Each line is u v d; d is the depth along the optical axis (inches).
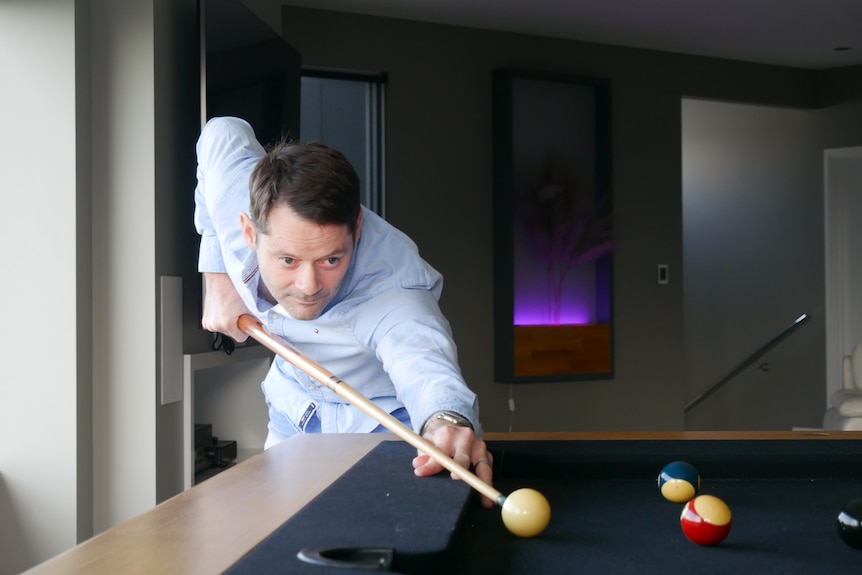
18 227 116.4
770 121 281.0
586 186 231.5
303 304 61.4
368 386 75.4
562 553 39.9
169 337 123.6
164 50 124.4
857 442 63.3
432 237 213.9
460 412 54.3
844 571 37.5
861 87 260.1
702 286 301.6
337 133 211.5
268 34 150.1
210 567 32.1
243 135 81.9
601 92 230.5
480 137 219.3
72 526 116.4
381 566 31.5
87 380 120.1
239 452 159.3
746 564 38.5
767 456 58.3
